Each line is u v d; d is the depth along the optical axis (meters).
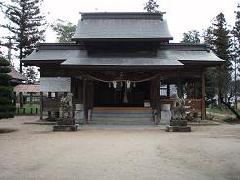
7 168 13.41
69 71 33.94
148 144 19.56
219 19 54.03
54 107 35.34
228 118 41.78
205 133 25.42
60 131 26.75
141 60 32.88
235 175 12.41
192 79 38.03
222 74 48.28
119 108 33.88
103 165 13.97
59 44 37.91
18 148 18.12
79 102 34.25
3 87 26.50
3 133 25.41
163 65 31.06
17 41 62.91
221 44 52.06
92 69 31.80
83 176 12.16
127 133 25.45
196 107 35.16
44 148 18.12
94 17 39.44
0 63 27.16
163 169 13.31
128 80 33.50
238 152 16.80
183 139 21.66
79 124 32.16
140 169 13.30
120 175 12.33
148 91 38.88
